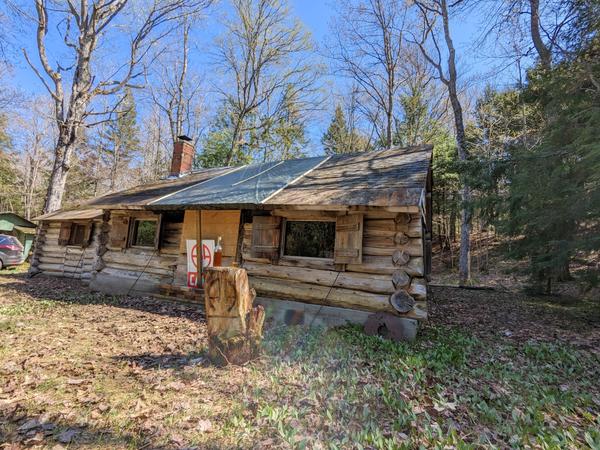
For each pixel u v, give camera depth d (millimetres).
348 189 5562
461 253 12648
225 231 6863
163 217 7887
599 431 2471
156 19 14172
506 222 7918
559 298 8672
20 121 28141
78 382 3059
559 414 2771
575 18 7043
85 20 12453
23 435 2254
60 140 12430
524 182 6816
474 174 8383
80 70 12438
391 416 2619
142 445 2184
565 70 7094
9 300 6973
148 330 4938
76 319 5488
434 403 2814
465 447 2166
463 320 6414
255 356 3697
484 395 3057
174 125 24719
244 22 20531
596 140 5594
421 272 4988
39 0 11875
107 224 8789
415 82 19234
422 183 5230
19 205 31422
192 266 7102
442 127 19688
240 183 7473
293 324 5609
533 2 9164
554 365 3994
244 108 21734
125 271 8172
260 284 6203
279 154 24156
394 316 4973
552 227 7305
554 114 7402
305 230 6148
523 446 2256
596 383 3502
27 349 3891
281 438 2260
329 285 5633
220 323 3621
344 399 2828
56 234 12227
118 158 34562
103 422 2432
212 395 2883
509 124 16688
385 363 3686
